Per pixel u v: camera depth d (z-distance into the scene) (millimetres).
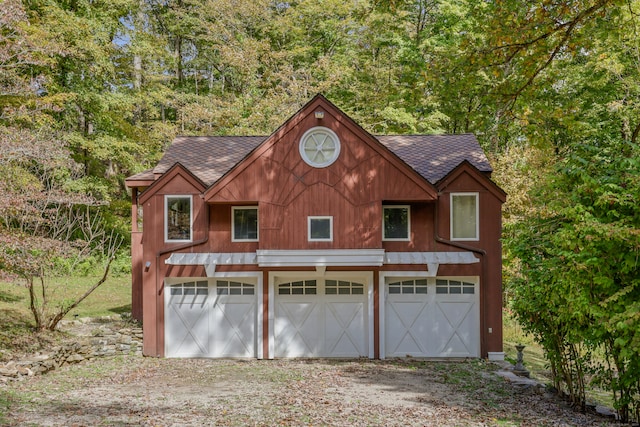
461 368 18859
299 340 20969
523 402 14188
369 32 37031
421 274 20578
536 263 13977
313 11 38688
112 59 34406
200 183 20828
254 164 20281
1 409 12141
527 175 28359
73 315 23469
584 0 17422
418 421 11805
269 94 36031
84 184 31016
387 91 35562
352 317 21078
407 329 20859
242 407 12844
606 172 12492
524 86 20094
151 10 42906
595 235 11250
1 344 17812
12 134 17234
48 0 28547
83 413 12070
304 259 19922
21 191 18438
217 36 36844
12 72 21141
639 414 12117
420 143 24141
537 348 24078
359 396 14258
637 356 11398
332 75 34656
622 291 11250
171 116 44844
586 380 15641
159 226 20812
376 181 20234
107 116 32469
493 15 19109
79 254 19375
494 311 20672
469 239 20812
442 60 20953
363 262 19922
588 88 31797
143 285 20797
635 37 25688
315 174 20234
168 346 20812
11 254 17609
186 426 11164
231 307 20969
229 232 20953
